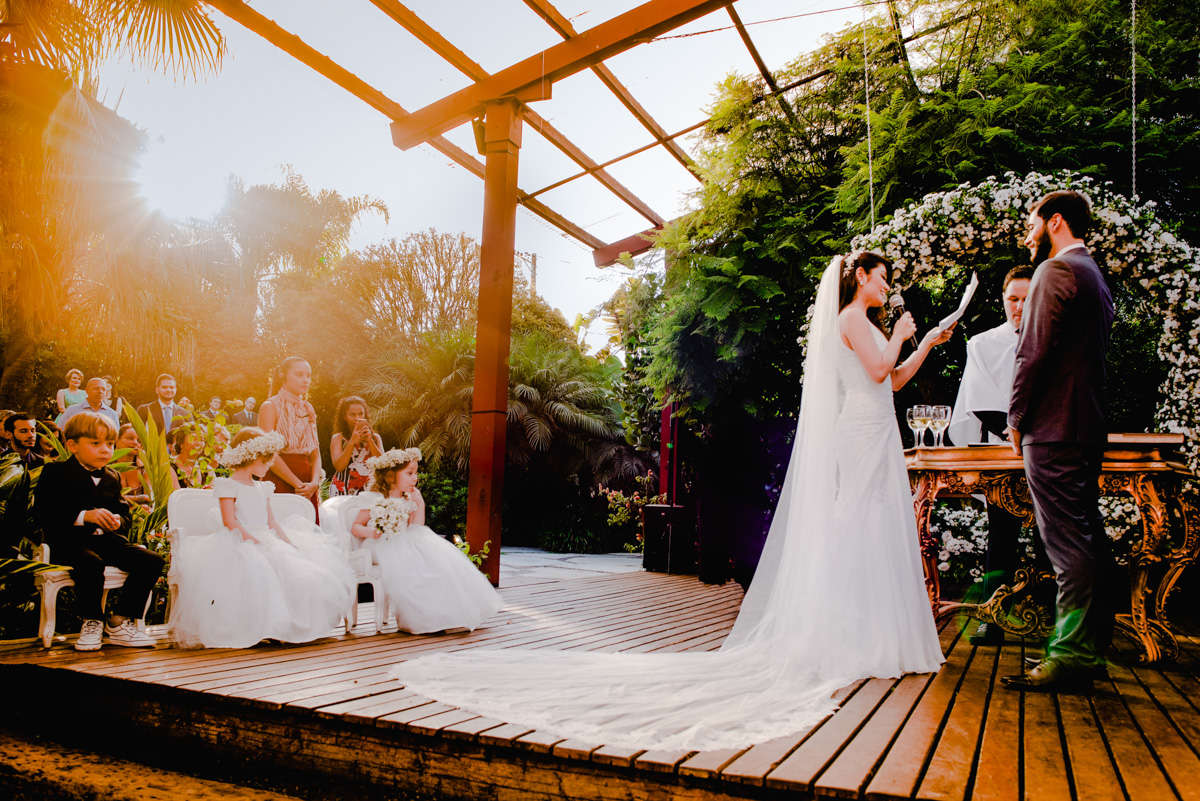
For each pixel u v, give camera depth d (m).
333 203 16.39
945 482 3.50
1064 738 1.90
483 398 5.86
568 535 11.30
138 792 2.31
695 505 7.54
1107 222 3.70
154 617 4.20
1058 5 5.15
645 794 1.77
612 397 12.08
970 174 4.91
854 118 5.84
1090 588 2.41
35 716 2.93
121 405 6.49
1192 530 2.92
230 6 5.11
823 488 2.81
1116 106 5.02
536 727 2.04
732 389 5.88
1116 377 5.11
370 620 4.32
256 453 3.63
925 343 2.95
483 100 6.00
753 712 2.15
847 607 2.62
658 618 4.50
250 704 2.38
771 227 5.86
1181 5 5.12
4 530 3.76
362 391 12.67
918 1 5.41
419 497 4.20
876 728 2.00
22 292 4.32
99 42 4.77
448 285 15.99
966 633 3.62
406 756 2.11
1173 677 2.63
